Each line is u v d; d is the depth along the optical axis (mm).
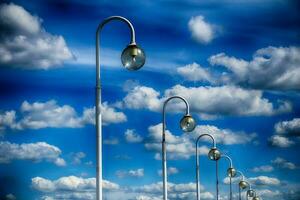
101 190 13531
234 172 41406
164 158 21875
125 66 14109
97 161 13625
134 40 14164
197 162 30109
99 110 13891
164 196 21734
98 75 14031
